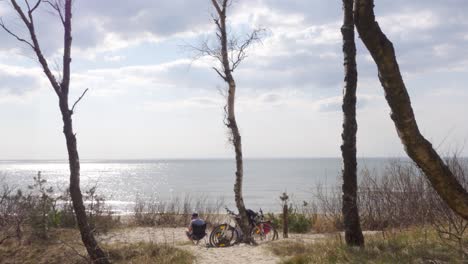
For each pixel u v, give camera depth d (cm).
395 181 1339
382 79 394
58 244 1338
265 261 1049
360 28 383
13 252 1273
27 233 1416
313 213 1905
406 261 784
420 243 901
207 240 1572
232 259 1109
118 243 1363
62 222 1620
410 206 1258
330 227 1694
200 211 2280
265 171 18012
